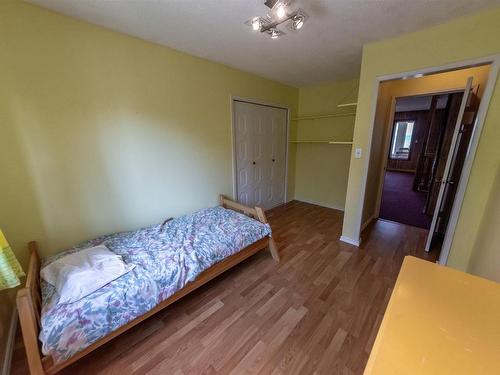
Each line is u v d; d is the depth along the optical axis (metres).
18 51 1.44
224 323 1.56
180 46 2.16
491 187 1.70
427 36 1.83
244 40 2.03
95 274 1.36
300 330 1.50
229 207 3.03
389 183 6.17
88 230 1.92
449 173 2.15
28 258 1.63
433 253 2.43
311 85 3.77
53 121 1.63
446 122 3.13
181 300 1.79
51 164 1.66
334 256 2.41
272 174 3.87
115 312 1.24
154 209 2.34
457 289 0.79
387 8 1.54
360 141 2.39
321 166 4.04
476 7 1.53
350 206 2.62
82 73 1.71
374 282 1.98
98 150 1.87
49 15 1.52
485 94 1.66
